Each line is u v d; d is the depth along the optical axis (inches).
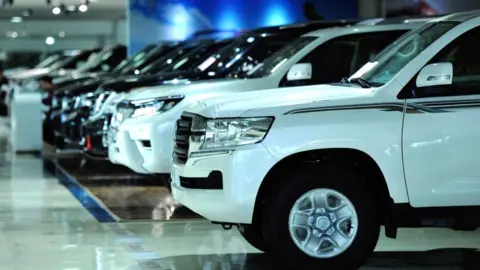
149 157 419.5
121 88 495.5
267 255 328.5
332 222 284.8
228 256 327.6
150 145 418.9
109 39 1866.4
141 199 470.3
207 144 288.5
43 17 1766.7
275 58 439.2
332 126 280.8
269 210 283.0
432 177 282.7
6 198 476.4
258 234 318.0
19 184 535.2
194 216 414.9
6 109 1211.2
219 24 855.1
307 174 282.4
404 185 282.7
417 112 282.8
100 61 1047.0
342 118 281.7
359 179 285.6
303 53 424.5
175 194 308.3
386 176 282.2
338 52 428.1
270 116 282.4
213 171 286.0
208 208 287.0
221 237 364.2
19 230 381.4
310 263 283.9
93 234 371.6
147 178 554.6
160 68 613.6
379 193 291.1
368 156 283.7
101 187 520.1
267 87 419.8
